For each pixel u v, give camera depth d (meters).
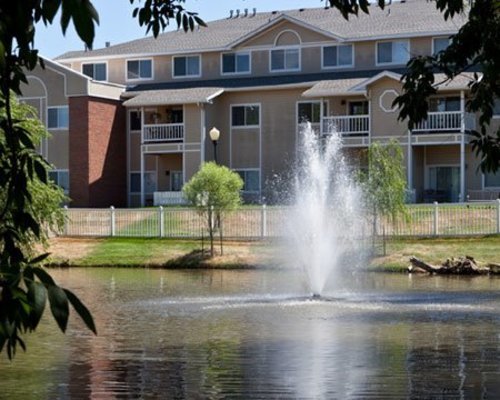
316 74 46.72
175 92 47.38
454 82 39.97
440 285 23.67
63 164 47.41
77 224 36.88
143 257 32.62
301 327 15.51
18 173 4.10
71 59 52.41
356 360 12.05
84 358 12.45
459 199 40.78
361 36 45.50
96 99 47.25
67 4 3.02
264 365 11.76
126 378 10.95
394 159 30.17
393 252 29.92
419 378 10.75
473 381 10.52
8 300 3.15
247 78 48.28
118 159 48.44
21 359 12.41
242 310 18.19
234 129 46.88
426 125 41.22
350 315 17.16
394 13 47.44
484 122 8.87
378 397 9.68
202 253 32.16
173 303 19.66
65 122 47.38
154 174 48.62
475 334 14.47
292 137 45.50
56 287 3.17
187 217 35.56
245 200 46.12
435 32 44.22
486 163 8.88
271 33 47.81
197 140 46.44
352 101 44.06
